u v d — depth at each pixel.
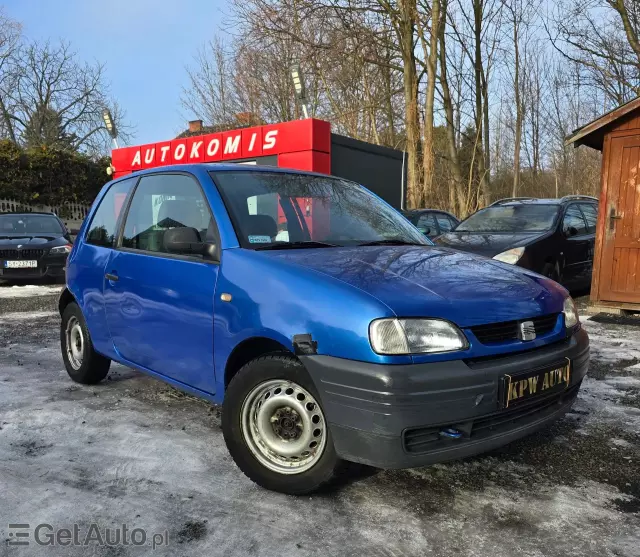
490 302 2.47
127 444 3.07
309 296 2.40
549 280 3.05
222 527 2.27
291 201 3.36
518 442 3.16
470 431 2.30
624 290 7.14
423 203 15.58
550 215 8.12
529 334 2.52
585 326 6.44
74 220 20.80
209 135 10.80
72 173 20.27
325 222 3.37
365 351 2.19
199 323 2.87
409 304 2.29
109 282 3.64
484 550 2.12
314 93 20.50
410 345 2.20
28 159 18.81
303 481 2.45
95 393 4.01
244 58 21.66
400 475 2.75
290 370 2.44
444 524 2.30
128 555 2.07
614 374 4.46
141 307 3.31
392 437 2.15
